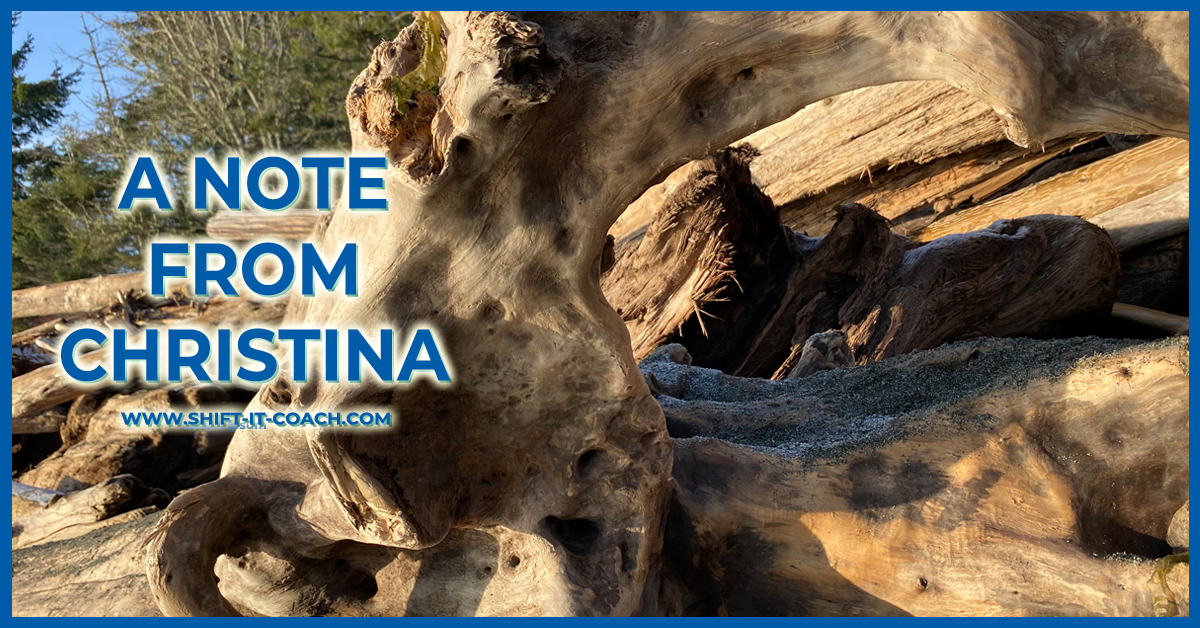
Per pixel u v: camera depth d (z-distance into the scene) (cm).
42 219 2609
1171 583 336
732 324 839
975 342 523
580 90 315
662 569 405
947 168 1091
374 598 417
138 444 894
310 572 412
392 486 355
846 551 387
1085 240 791
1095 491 378
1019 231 809
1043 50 300
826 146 1122
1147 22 298
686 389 603
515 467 389
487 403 370
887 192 1127
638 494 376
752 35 310
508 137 307
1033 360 465
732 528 404
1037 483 379
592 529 389
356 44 2248
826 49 313
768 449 437
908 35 306
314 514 382
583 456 381
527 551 384
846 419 475
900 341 763
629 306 853
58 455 925
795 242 847
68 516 720
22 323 1927
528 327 350
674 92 317
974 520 375
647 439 375
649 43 313
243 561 409
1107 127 316
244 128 2716
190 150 2744
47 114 2762
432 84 323
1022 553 363
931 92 1041
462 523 385
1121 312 838
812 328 813
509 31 288
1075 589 351
